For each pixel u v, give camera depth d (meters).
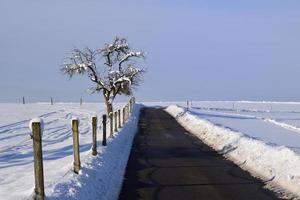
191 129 34.84
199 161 18.77
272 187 13.70
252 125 42.50
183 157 19.88
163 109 70.94
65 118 44.31
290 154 16.25
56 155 19.09
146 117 50.00
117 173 14.82
